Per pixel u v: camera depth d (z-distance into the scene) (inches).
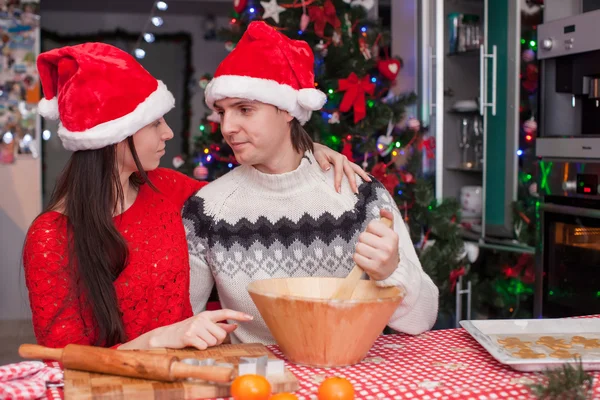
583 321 49.9
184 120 200.5
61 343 49.6
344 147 127.6
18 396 35.9
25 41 180.5
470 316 136.1
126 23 196.4
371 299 40.6
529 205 138.5
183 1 197.9
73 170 52.0
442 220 131.6
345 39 130.0
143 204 56.2
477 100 140.5
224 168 140.9
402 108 134.8
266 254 58.2
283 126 57.2
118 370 37.9
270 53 54.5
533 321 50.1
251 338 59.3
